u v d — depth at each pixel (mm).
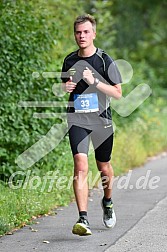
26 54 17656
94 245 12227
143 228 13625
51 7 22109
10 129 17406
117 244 12281
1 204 14328
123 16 42094
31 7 18453
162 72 42688
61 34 20141
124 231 13375
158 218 14594
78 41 12938
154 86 38031
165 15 47844
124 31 41719
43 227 13836
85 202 12547
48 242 12508
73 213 15359
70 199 17047
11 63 17125
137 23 43094
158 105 34906
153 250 11852
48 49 18344
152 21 46031
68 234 13172
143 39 45312
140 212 15312
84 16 12953
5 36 17094
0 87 17078
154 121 30344
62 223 14227
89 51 13000
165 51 45312
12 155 17609
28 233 13289
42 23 18281
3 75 17000
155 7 45656
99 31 29016
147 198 17188
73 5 25703
